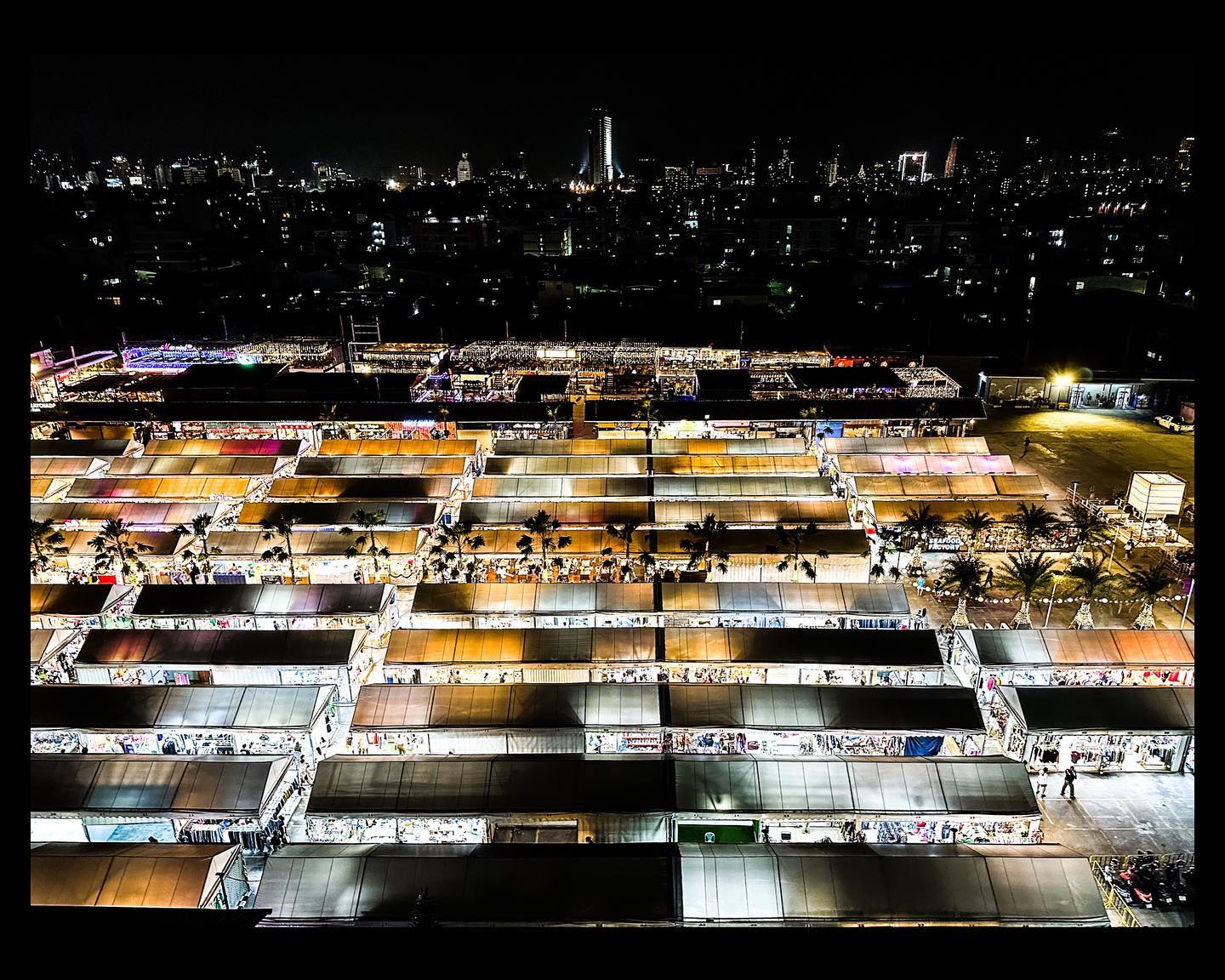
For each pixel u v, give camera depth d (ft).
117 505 345.10
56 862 161.89
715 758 196.95
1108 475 415.64
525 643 249.34
